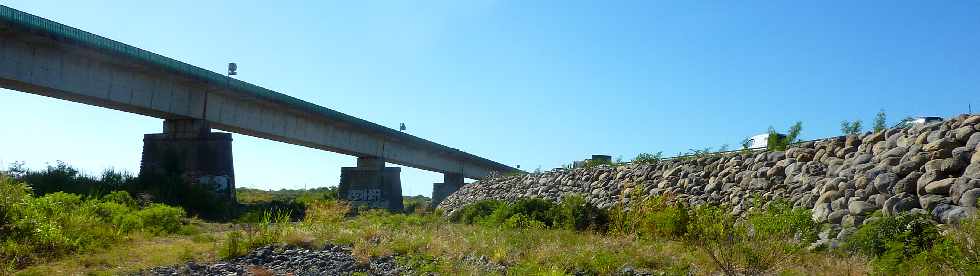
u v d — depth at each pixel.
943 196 15.36
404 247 15.79
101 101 37.00
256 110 48.56
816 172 20.33
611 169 32.53
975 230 10.53
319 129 55.84
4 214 15.37
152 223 22.66
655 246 16.23
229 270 13.45
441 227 24.75
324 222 20.72
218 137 43.03
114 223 20.67
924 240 12.80
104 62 36.41
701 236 12.80
